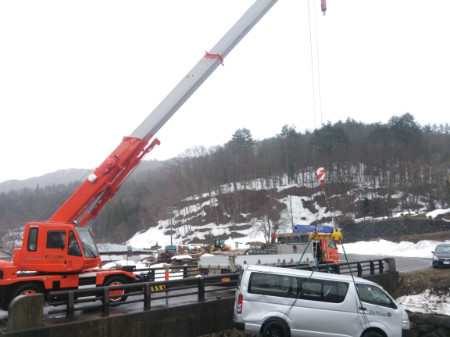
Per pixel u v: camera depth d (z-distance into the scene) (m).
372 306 9.74
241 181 117.06
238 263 16.23
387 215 75.38
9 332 7.73
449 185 71.31
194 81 13.98
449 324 14.50
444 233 49.09
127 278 12.11
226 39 14.64
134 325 9.71
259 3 15.10
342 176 100.19
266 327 9.27
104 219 119.38
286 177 119.69
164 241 96.31
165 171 154.12
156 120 13.39
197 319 11.17
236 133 136.75
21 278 10.34
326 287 9.74
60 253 10.89
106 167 12.48
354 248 49.84
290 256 18.11
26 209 108.00
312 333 9.35
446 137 118.69
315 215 86.38
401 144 107.00
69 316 8.83
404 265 26.72
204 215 102.81
